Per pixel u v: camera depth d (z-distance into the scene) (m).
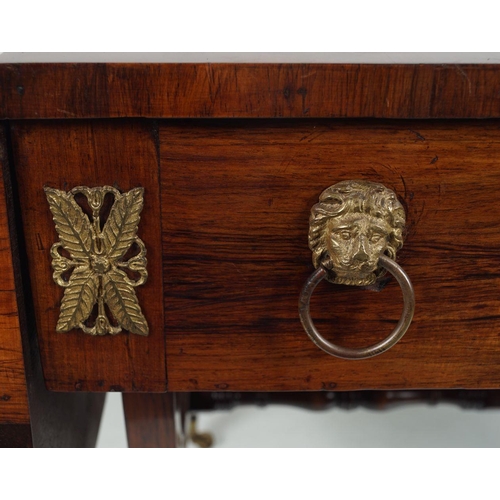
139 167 0.74
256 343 0.81
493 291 0.79
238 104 0.71
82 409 1.10
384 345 0.76
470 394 1.20
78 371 0.83
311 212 0.74
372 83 0.70
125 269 0.78
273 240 0.77
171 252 0.78
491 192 0.75
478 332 0.81
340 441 1.22
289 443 1.22
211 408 1.21
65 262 0.78
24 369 0.80
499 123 0.73
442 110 0.71
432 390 1.20
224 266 0.78
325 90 0.70
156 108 0.71
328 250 0.73
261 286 0.79
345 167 0.74
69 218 0.76
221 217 0.76
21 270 0.78
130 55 0.77
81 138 0.74
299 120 0.73
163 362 0.82
